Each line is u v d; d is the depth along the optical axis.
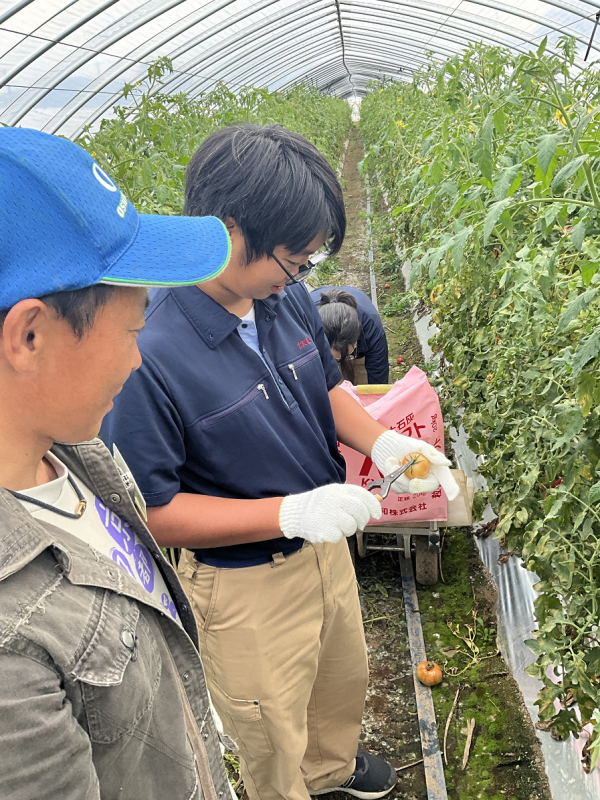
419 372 2.44
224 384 1.34
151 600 0.82
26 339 0.65
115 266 0.68
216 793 1.00
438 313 3.56
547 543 1.69
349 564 1.75
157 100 5.86
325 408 1.62
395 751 2.31
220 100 8.00
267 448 1.42
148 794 0.81
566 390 1.88
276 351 1.47
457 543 3.13
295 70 16.14
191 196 1.27
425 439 2.47
